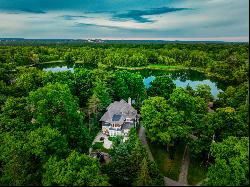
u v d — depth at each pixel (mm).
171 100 76312
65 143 54344
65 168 44656
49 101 65625
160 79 108000
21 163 48938
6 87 106312
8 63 188125
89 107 83125
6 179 47000
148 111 70125
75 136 62250
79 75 107688
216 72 169750
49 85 79500
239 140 55594
